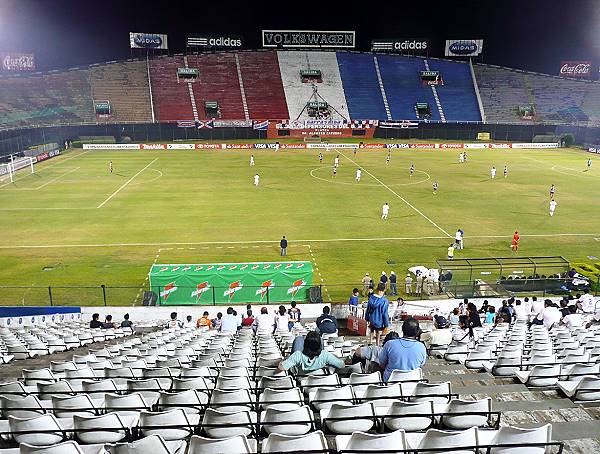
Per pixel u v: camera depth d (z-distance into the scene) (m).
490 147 112.94
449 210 56.25
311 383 10.61
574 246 44.25
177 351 16.27
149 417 8.40
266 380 10.69
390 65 138.50
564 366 12.63
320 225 50.06
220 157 95.00
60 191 64.94
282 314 24.11
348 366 12.04
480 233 47.84
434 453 7.17
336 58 138.75
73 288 35.12
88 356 15.91
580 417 9.45
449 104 129.38
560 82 133.75
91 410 9.23
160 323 29.39
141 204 58.16
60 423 9.20
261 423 8.23
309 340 10.45
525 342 17.58
